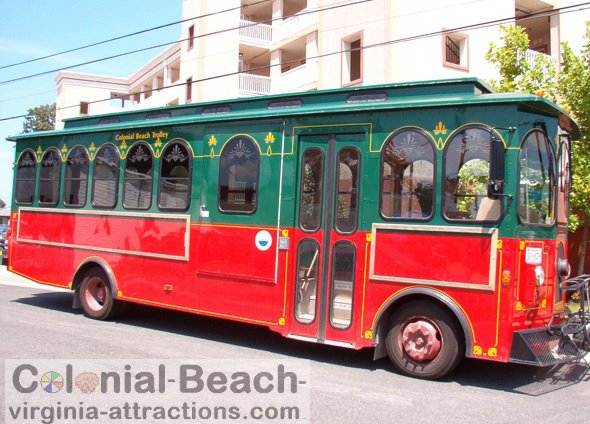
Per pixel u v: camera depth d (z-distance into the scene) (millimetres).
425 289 6215
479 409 5316
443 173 6242
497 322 5812
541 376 6551
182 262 8227
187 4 31422
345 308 6750
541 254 6238
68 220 9898
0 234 22078
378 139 6703
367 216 6668
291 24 25922
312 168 7160
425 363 6305
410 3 17344
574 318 6629
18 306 10758
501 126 6012
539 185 6367
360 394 5719
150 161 8812
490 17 18453
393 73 17312
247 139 7723
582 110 10805
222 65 29266
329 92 7336
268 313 7297
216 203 7926
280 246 7266
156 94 37781
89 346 7469
